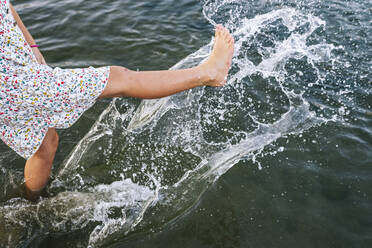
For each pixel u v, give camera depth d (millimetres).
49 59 3287
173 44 3521
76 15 4012
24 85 1603
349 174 2127
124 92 1823
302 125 2494
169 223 1924
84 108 1767
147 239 1844
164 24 3854
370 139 2357
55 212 2006
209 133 2506
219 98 2781
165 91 1935
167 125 2598
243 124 2559
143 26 3816
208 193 2074
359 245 1739
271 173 2164
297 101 2709
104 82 1738
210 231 1859
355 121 2506
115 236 1872
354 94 2748
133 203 2070
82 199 2090
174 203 2047
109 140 2490
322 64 3080
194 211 1979
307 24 3666
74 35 3652
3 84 1575
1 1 1587
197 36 3646
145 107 2758
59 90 1658
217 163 2273
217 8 4148
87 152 2400
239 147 2375
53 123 1758
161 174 2254
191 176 2219
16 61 1603
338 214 1899
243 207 1974
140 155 2385
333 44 3342
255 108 2684
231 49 2354
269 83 2898
